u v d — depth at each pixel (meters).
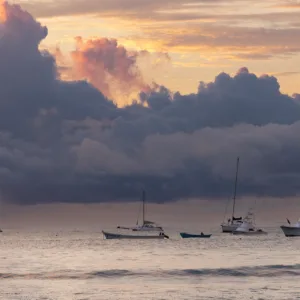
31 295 114.75
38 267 167.12
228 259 191.12
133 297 111.62
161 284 129.25
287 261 179.88
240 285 125.94
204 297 110.31
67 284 130.00
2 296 113.44
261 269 151.62
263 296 110.50
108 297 112.25
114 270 150.62
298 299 107.31
